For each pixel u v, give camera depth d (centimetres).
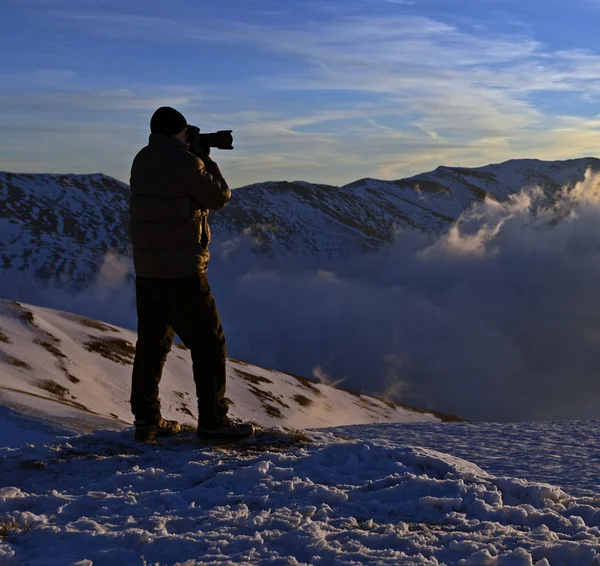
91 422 1482
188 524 398
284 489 462
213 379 626
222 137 631
